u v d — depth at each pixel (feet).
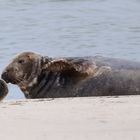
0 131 68.28
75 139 63.62
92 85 116.57
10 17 232.73
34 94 122.83
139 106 80.94
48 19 229.45
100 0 271.69
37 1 265.75
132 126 68.74
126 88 115.14
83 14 240.94
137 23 223.92
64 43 189.06
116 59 119.65
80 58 120.16
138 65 117.91
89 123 70.74
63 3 263.70
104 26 217.97
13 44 186.91
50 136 65.16
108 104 83.76
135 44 189.57
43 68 122.31
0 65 158.10
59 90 119.55
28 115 77.05
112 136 64.39
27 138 64.75
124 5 261.24
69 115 75.87
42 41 191.93
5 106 86.22
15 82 123.95
